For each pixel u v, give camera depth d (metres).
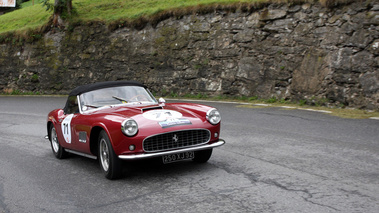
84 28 21.83
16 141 8.81
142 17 19.47
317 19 13.24
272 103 13.52
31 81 23.08
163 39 18.50
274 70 14.29
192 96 16.91
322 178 4.57
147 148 4.70
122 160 4.85
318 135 7.46
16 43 23.92
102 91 6.00
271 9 14.78
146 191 4.42
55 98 19.36
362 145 6.40
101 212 3.80
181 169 5.35
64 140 6.23
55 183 5.07
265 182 4.50
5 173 5.82
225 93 15.90
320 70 12.66
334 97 12.03
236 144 7.02
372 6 11.76
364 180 4.42
